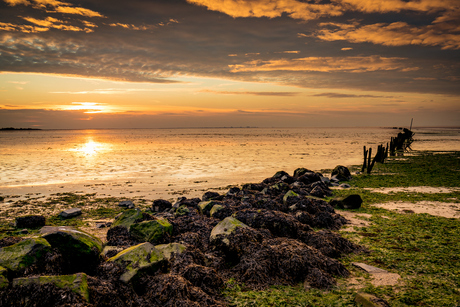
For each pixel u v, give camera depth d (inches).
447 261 383.9
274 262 352.5
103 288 262.1
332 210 627.2
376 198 783.7
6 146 3031.5
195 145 3284.9
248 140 4579.2
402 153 2119.8
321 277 329.4
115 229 442.6
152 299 275.6
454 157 1786.4
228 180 1117.1
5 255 271.6
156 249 335.6
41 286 234.5
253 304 288.0
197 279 310.8
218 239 396.8
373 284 326.0
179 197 775.1
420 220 576.1
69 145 3250.5
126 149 2647.6
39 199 824.3
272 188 782.5
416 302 285.3
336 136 6412.4
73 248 302.4
